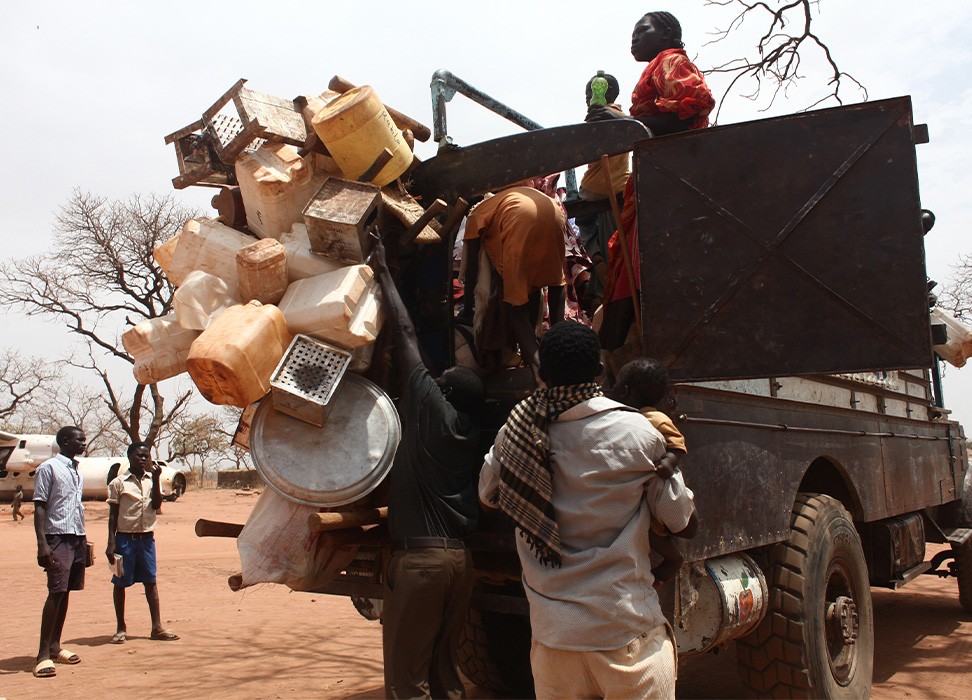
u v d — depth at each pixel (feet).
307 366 11.86
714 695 18.25
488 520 12.97
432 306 14.29
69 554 21.95
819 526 15.17
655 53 16.66
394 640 11.56
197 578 40.42
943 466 26.55
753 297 11.83
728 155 12.08
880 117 11.55
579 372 9.20
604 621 8.41
